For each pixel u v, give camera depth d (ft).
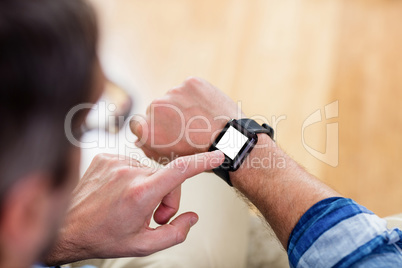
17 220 0.98
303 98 6.34
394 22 7.02
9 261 1.05
